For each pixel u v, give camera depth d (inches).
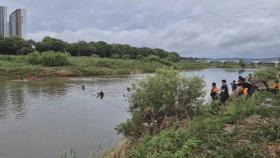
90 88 1996.8
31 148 700.0
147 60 5300.2
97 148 688.4
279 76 1320.1
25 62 3553.2
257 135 422.3
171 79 693.3
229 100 810.2
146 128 631.2
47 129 877.8
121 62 4439.0
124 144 594.9
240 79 822.5
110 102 1400.1
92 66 3846.0
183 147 409.4
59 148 698.8
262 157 358.3
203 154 387.9
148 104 675.4
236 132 441.7
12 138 784.3
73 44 5915.4
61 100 1456.7
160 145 435.2
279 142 398.3
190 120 609.6
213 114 639.1
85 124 938.1
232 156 365.4
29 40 5511.8
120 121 983.0
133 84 707.4
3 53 4717.0
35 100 1448.1
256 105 626.2
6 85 2133.4
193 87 693.3
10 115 1085.1
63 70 3248.0
